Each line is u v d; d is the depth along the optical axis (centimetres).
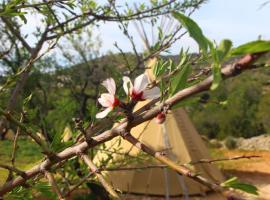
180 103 109
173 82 110
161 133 1138
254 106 2734
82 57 1748
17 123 137
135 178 1134
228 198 83
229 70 83
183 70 110
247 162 1981
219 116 2738
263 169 1839
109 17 334
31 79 1275
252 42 76
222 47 82
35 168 146
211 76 90
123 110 120
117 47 273
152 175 1138
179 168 96
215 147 2520
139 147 111
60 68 1731
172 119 1222
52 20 307
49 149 139
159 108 110
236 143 2520
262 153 2327
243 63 82
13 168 149
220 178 1270
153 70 144
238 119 2717
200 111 2802
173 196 1132
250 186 85
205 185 89
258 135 2695
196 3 379
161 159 103
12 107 245
